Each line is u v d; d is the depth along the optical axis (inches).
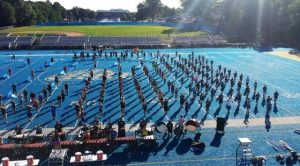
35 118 1332.4
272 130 1191.6
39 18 5989.2
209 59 2615.7
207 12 5693.9
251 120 1293.1
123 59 2625.5
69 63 2476.6
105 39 3385.8
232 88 1662.2
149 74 2066.9
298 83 1871.3
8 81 1951.3
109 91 1696.6
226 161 972.6
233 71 2167.8
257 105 1478.8
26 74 2129.7
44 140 1067.3
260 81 1914.4
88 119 1315.2
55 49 3184.1
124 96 1611.7
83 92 1576.0
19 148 989.2
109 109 1427.2
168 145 1077.1
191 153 1023.0
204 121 1284.4
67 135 1157.7
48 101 1551.4
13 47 3186.5
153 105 1477.6
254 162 962.1
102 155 932.0
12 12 5004.9
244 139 1013.2
